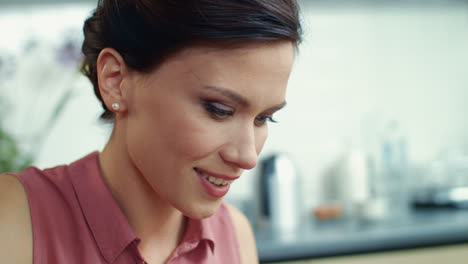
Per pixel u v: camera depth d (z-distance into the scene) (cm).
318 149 176
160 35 70
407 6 180
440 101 184
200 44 68
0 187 77
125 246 77
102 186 79
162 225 80
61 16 159
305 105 175
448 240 142
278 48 69
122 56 74
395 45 180
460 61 185
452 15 183
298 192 157
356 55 177
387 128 178
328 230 146
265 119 74
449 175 174
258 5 68
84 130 161
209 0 68
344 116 177
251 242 95
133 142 74
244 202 167
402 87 181
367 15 177
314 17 174
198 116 70
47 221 76
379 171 171
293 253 133
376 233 139
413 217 160
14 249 74
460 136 185
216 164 72
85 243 76
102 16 77
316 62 175
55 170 81
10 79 156
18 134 157
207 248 84
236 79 69
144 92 72
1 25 156
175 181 73
